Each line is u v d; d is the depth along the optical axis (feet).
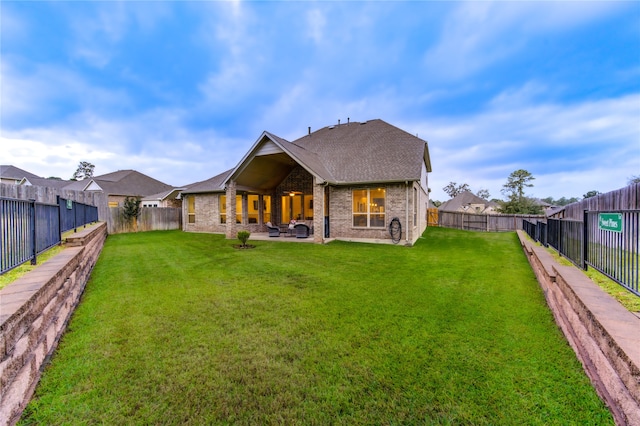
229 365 9.88
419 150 47.11
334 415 7.64
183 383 8.93
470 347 11.02
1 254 11.97
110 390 8.61
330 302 16.07
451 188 220.43
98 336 12.01
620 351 7.20
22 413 7.71
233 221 46.60
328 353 10.64
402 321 13.46
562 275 13.87
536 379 9.04
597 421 7.32
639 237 10.59
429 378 9.12
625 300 10.71
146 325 13.09
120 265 25.82
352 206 44.39
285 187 56.85
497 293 17.66
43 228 17.48
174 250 34.45
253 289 18.56
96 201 51.72
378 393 8.46
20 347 8.28
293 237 48.24
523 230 53.57
